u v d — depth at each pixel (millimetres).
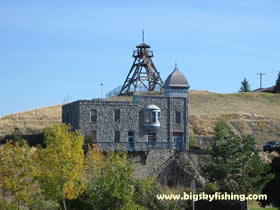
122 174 51156
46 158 51344
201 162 65812
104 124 72438
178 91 79688
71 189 50562
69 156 51531
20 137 81625
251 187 56594
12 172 48844
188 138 76812
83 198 52469
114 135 72938
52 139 52406
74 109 74688
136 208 48438
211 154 61219
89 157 55469
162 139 75375
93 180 52406
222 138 61594
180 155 68312
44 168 51344
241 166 58188
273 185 55500
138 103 74562
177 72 80938
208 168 60281
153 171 67812
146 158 69000
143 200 50219
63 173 51188
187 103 77312
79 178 52094
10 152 49656
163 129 75562
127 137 73438
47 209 50219
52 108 121938
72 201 52281
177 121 76562
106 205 49812
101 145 69625
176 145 73875
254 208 57906
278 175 56188
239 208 56625
